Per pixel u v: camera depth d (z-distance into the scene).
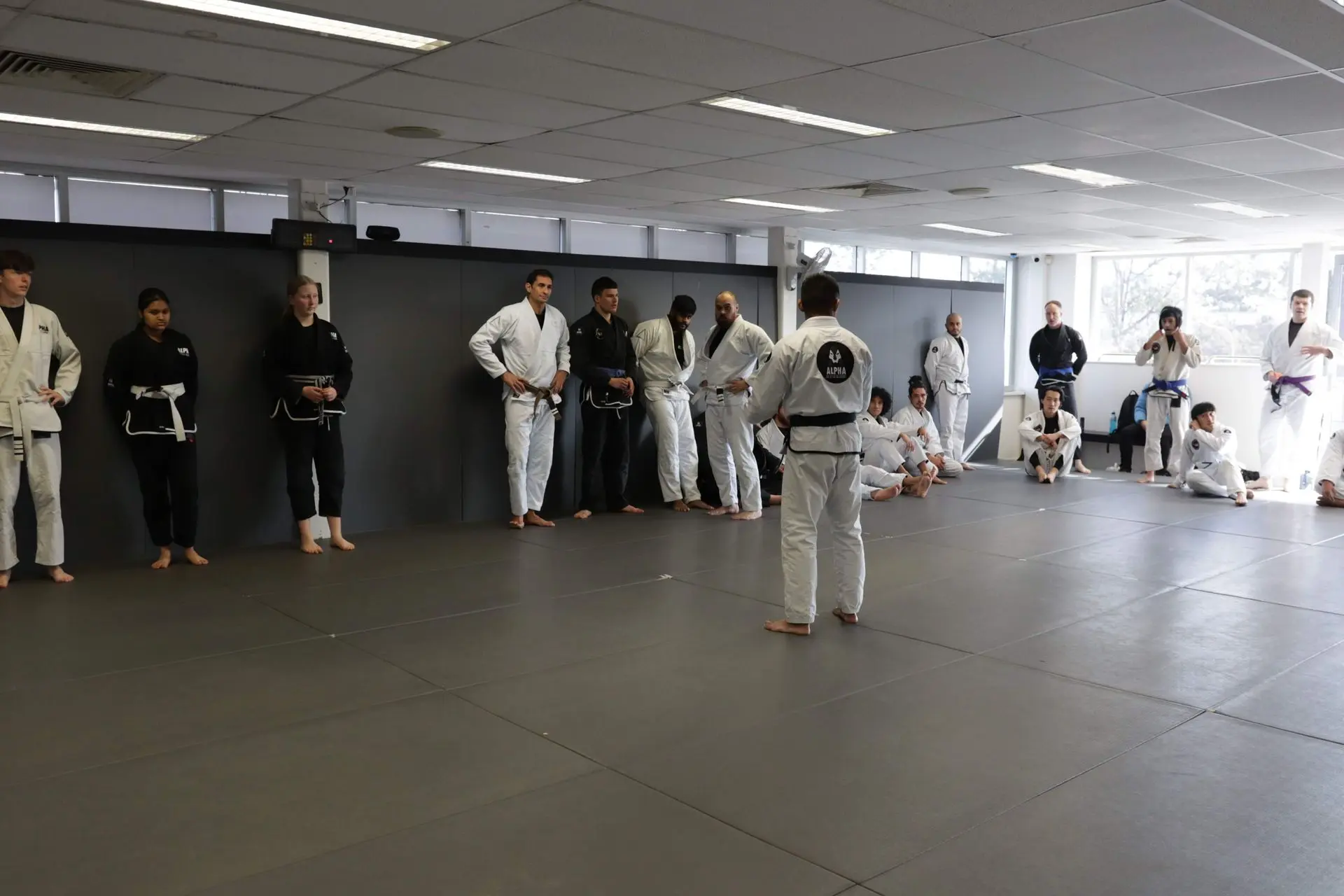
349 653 4.36
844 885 2.48
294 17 3.62
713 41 3.95
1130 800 2.96
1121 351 13.12
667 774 3.14
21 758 3.23
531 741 3.40
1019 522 7.70
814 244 11.85
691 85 4.63
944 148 6.19
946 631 4.74
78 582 5.57
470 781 3.08
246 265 6.52
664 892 2.44
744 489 7.75
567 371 7.49
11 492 5.32
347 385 6.46
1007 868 2.56
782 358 4.59
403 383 7.25
